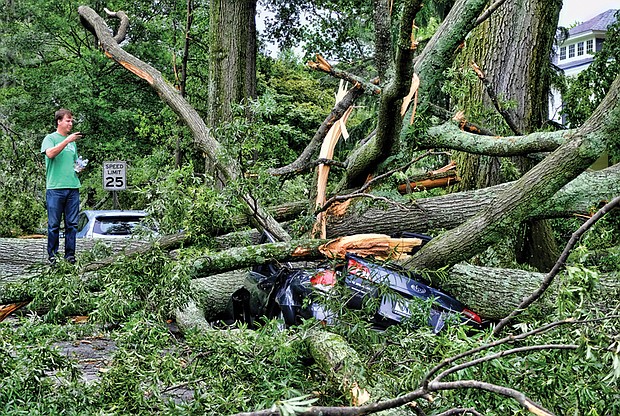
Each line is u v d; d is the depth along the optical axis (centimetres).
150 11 2455
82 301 549
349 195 677
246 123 650
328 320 460
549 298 564
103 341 698
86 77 2433
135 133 2450
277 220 823
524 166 944
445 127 751
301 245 614
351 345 414
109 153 2444
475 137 734
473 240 607
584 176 684
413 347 390
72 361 397
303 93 2564
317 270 595
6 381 358
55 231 781
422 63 757
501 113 859
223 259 614
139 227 596
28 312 734
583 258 305
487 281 647
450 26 752
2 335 398
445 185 943
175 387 396
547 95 1001
